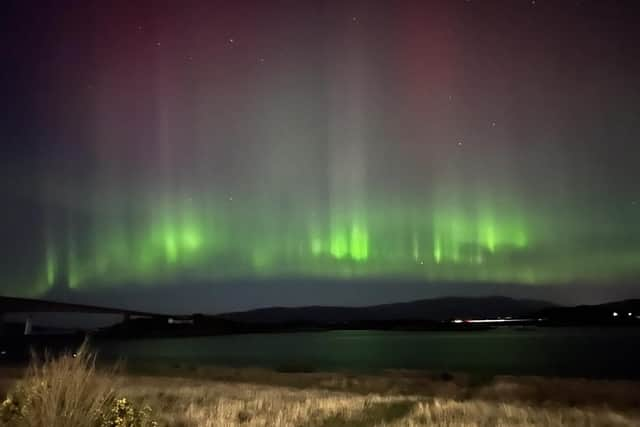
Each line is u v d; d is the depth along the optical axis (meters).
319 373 43.38
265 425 13.06
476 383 33.66
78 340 157.12
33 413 7.05
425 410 15.65
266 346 130.88
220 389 24.88
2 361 60.94
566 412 16.08
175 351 108.44
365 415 15.27
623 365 61.12
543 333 195.25
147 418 8.02
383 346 121.88
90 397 7.54
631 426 13.90
